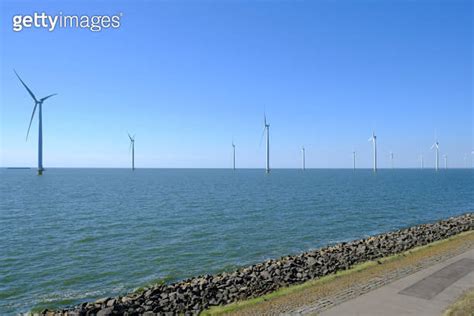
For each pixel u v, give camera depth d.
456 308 13.02
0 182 139.25
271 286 18.20
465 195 84.94
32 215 50.00
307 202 66.69
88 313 15.66
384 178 189.62
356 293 15.58
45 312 17.20
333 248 28.03
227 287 18.47
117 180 164.75
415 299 14.44
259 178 194.38
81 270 24.56
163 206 60.25
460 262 20.08
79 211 54.12
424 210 57.72
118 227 40.56
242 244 32.28
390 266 20.27
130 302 16.72
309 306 14.39
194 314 14.88
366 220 46.62
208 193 88.38
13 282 22.09
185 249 30.33
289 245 32.12
